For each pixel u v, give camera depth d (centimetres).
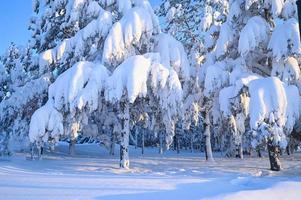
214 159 3077
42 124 1944
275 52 1811
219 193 987
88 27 2089
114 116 2791
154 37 2130
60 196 1030
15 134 2995
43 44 2747
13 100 3066
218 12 2662
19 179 1455
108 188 1188
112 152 3584
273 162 1912
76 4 2216
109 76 1933
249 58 2077
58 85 1952
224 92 1944
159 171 1908
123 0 2131
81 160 2634
